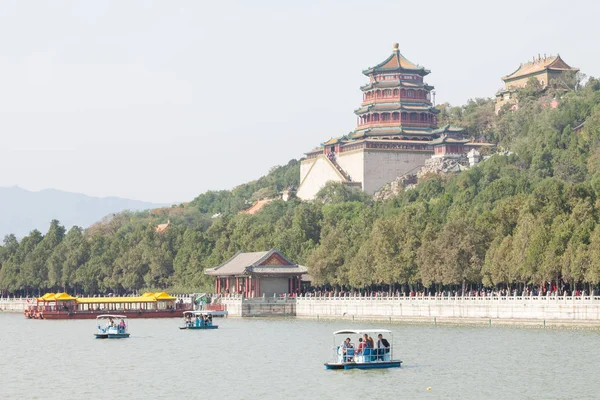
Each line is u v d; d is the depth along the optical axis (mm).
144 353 182375
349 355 153000
